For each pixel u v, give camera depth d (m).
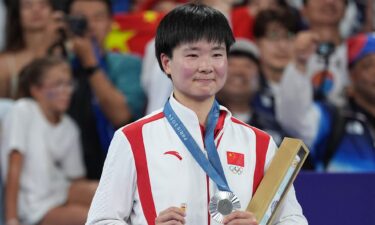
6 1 16.89
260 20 17.03
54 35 16.69
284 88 15.96
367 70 16.86
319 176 11.06
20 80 15.66
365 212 11.15
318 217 11.05
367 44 17.00
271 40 16.91
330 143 16.06
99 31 16.88
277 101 16.36
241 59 15.96
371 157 16.09
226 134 7.88
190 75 7.54
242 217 7.17
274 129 16.16
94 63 16.20
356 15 19.47
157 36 7.90
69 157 15.70
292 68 15.95
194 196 7.55
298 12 18.14
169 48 7.73
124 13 18.80
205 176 7.63
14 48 16.81
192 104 7.80
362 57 16.95
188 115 7.77
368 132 16.27
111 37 17.61
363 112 16.86
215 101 7.97
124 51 17.52
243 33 17.16
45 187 15.18
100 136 16.12
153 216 7.51
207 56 7.53
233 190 7.62
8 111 15.66
